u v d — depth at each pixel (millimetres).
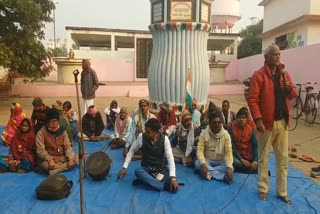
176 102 8586
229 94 18938
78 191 4379
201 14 8570
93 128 7078
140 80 22734
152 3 8906
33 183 4656
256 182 4695
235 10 29812
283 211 3848
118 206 3977
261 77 3850
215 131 4824
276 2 21188
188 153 5371
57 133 5121
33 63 12000
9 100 14789
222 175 4781
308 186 4594
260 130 3822
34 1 11766
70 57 18891
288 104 3934
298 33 18141
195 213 3820
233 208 3932
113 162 5633
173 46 8531
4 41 11094
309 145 7094
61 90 16688
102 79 23406
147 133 4500
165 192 4359
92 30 23844
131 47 32312
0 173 5035
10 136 6625
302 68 13289
